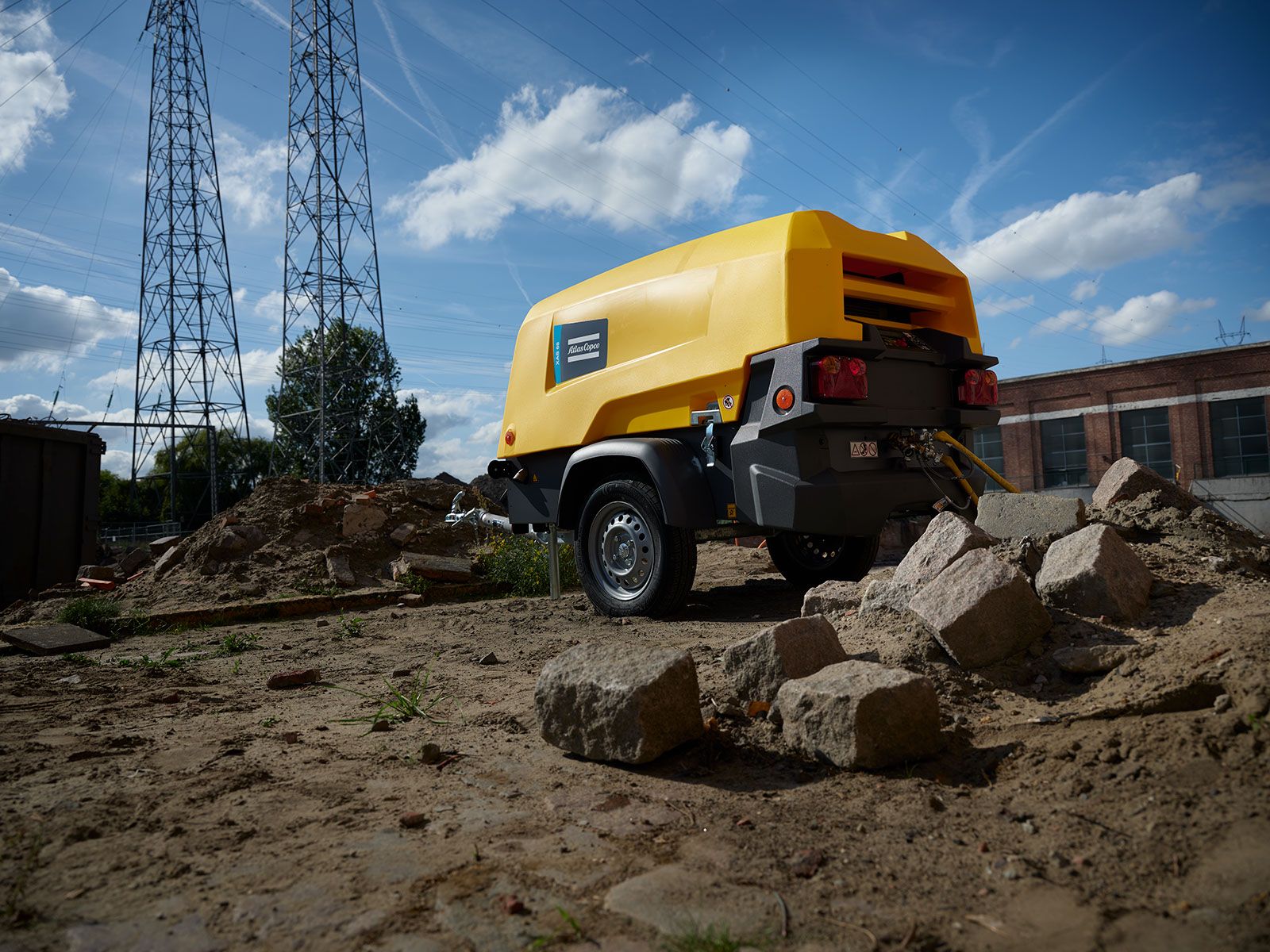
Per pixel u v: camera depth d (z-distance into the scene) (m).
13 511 9.34
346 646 5.75
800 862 2.00
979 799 2.30
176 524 39.31
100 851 2.14
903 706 2.60
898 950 1.59
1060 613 3.35
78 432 9.95
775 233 5.20
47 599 8.82
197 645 6.12
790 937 1.66
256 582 8.61
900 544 9.70
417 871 2.00
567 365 6.45
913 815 2.24
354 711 3.73
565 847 2.14
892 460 5.17
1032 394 30.53
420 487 11.31
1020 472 30.53
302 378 50.56
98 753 3.04
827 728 2.65
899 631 3.45
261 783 2.68
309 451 47.06
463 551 9.94
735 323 5.21
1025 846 1.99
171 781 2.71
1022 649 3.17
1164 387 28.08
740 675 3.23
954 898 1.78
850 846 2.09
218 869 2.02
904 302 5.46
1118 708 2.58
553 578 7.12
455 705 3.75
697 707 2.92
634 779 2.69
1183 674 2.59
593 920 1.74
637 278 6.04
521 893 1.88
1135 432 28.69
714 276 5.43
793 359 4.82
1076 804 2.15
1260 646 2.59
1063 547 3.57
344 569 8.91
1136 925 1.59
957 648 3.12
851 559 6.34
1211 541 3.96
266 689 4.34
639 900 1.83
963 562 3.38
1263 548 3.95
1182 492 4.58
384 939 1.68
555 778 2.70
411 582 8.62
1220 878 1.69
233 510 10.41
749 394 5.13
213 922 1.76
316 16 45.38
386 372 50.88
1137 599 3.36
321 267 43.66
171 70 46.69
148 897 1.88
